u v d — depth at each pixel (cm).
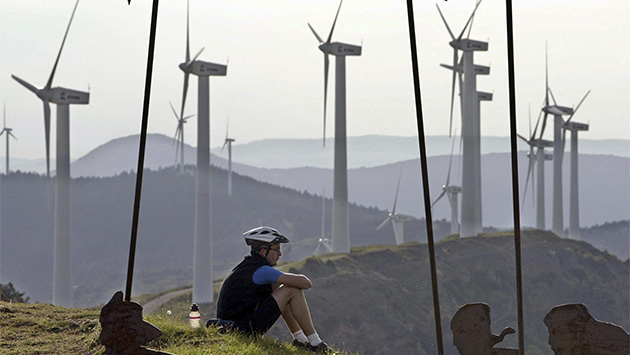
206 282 15275
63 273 13500
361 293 17600
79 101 13362
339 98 17425
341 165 18625
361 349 16150
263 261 1413
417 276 19425
